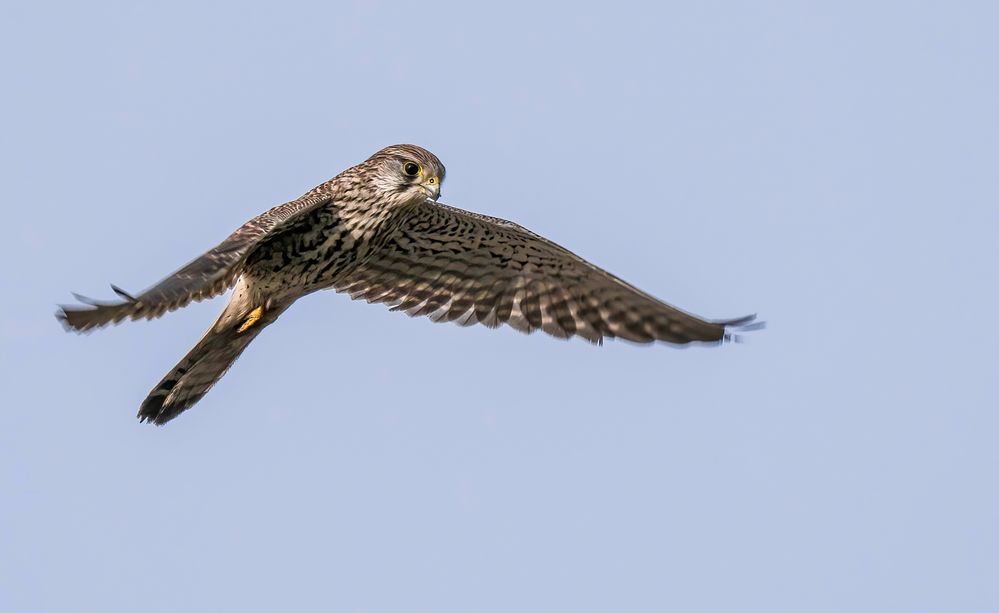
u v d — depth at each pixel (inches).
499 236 586.2
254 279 550.0
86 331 410.3
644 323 582.2
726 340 565.3
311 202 526.6
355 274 609.9
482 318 612.7
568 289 596.4
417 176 562.6
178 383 558.9
